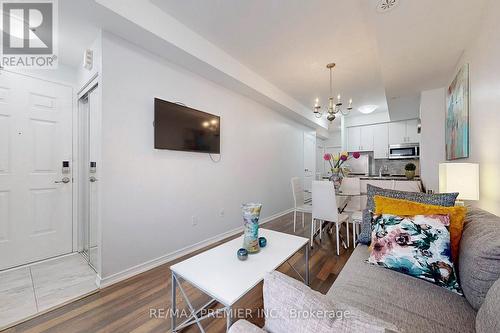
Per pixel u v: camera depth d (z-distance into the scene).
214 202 2.96
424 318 0.90
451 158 2.58
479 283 0.90
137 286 1.86
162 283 1.91
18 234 2.16
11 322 1.42
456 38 1.89
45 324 1.42
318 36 2.32
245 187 3.54
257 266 1.32
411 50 2.12
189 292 1.77
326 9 1.91
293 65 2.97
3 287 1.81
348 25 2.13
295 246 1.61
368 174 5.81
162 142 2.26
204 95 2.79
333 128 6.76
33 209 2.25
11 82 2.13
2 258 2.08
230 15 2.03
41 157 2.31
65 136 2.47
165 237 2.35
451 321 0.88
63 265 2.21
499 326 0.57
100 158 1.86
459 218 1.24
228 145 3.19
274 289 0.59
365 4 1.84
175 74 2.44
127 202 2.03
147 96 2.19
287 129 4.79
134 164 2.08
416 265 1.18
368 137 5.89
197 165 2.72
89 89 2.19
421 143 3.31
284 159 4.67
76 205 2.54
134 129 2.08
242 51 2.64
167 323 1.44
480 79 1.68
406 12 1.60
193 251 2.63
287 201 4.77
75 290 1.78
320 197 2.71
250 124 3.63
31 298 1.67
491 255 0.88
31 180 2.24
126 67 2.02
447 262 1.12
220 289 1.08
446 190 1.72
